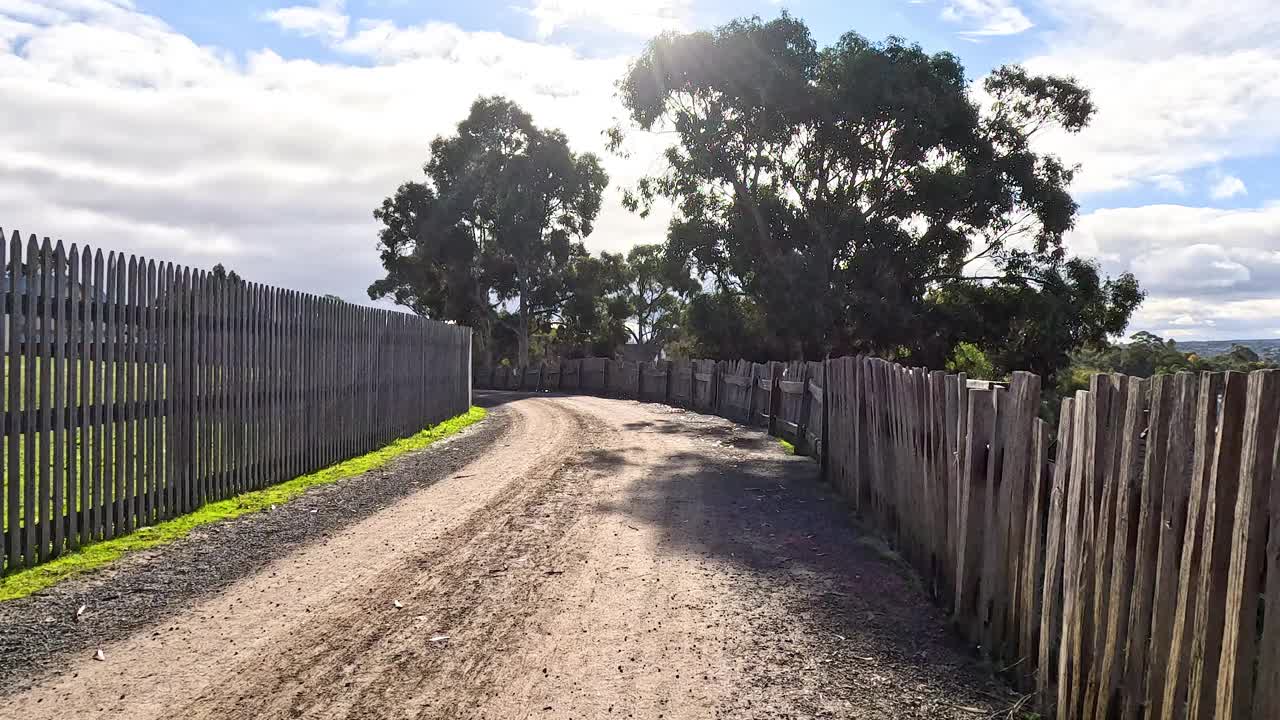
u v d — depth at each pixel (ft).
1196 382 9.30
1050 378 103.71
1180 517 9.51
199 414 27.68
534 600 17.78
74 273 21.49
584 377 133.80
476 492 31.17
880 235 98.12
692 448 46.32
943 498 18.11
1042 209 102.68
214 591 18.07
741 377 66.08
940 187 95.35
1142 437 10.46
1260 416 8.22
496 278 164.35
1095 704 11.00
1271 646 8.04
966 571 15.94
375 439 46.11
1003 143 106.83
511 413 75.05
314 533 23.93
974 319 100.94
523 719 12.08
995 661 14.66
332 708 12.29
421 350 56.34
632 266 189.98
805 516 27.40
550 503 28.99
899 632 16.31
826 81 100.73
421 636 15.46
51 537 20.88
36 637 15.03
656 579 19.61
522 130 160.45
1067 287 103.19
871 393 26.66
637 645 15.23
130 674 13.41
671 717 12.26
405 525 25.13
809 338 98.07
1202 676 8.85
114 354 23.18
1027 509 13.91
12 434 19.42
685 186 110.63
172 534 23.57
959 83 102.89
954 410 17.44
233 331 29.94
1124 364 106.73
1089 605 11.35
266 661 14.07
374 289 197.67
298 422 35.58
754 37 100.01
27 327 19.86
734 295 112.16
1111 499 10.87
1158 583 9.70
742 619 16.84
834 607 17.76
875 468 25.93
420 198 168.66
